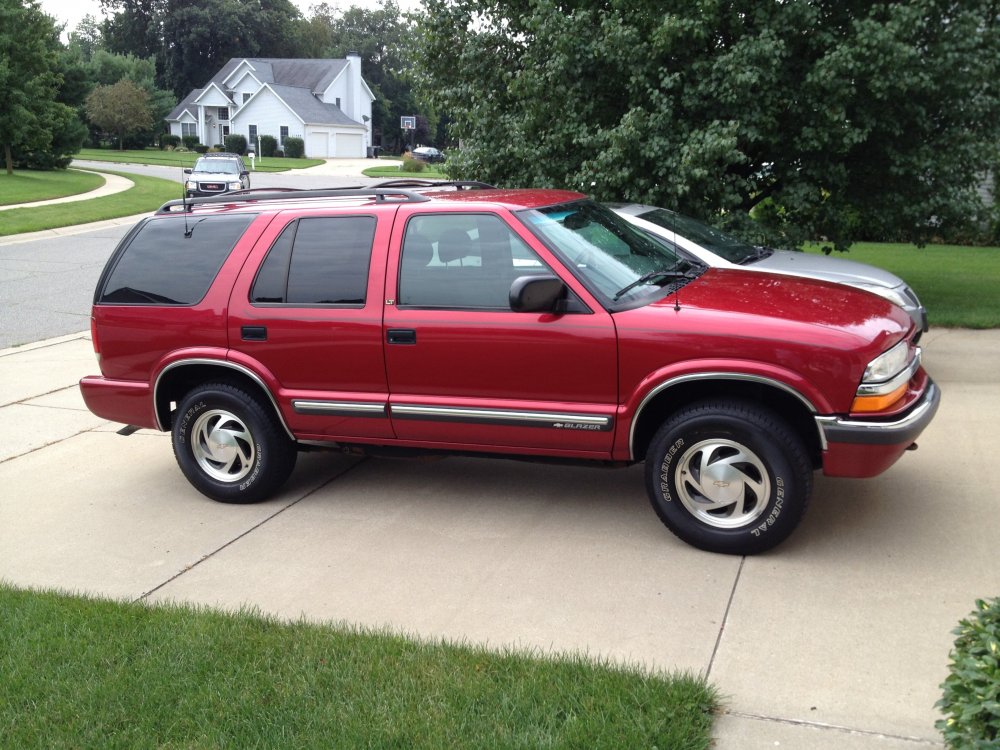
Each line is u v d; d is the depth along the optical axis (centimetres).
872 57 971
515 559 470
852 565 442
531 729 314
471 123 1287
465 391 502
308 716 329
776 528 448
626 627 395
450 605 423
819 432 436
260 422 554
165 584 462
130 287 572
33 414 795
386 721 323
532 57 1115
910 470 566
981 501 514
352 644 379
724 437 451
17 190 3453
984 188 1838
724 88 1005
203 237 563
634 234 571
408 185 631
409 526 521
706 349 447
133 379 578
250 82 7788
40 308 1352
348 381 525
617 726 311
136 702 344
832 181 1095
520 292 453
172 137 7625
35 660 378
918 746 307
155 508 572
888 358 436
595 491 565
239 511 561
